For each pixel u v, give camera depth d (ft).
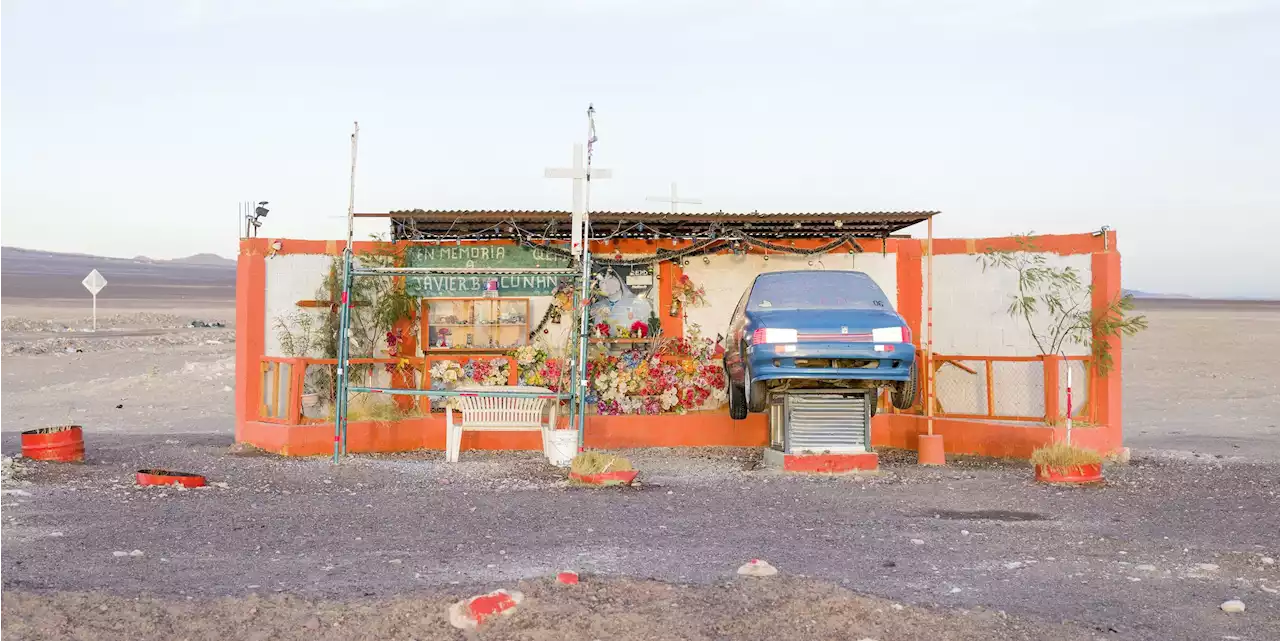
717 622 20.16
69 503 32.53
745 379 45.14
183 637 19.17
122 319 167.94
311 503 33.94
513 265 52.39
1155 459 45.91
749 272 53.88
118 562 24.82
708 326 53.67
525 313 52.24
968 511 33.58
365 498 35.17
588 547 27.43
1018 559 26.40
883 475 41.73
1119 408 46.78
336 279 50.03
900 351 41.29
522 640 19.24
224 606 20.61
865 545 28.02
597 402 52.03
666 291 53.47
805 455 42.70
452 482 39.04
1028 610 21.59
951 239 52.34
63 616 19.74
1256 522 31.60
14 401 72.13
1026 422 48.39
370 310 50.98
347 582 23.24
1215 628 20.61
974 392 51.13
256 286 48.47
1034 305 49.16
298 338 49.47
